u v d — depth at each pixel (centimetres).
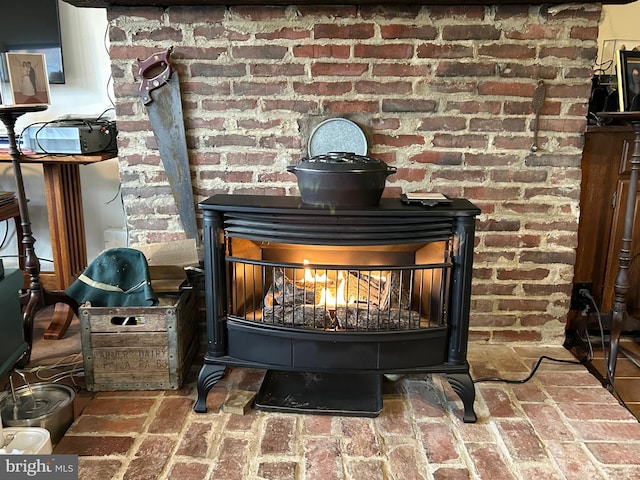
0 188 300
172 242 222
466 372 178
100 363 196
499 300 233
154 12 207
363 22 206
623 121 212
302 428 177
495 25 206
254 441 170
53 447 165
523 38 207
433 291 186
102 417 181
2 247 308
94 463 158
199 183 224
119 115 217
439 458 162
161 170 222
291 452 164
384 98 213
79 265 279
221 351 184
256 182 223
